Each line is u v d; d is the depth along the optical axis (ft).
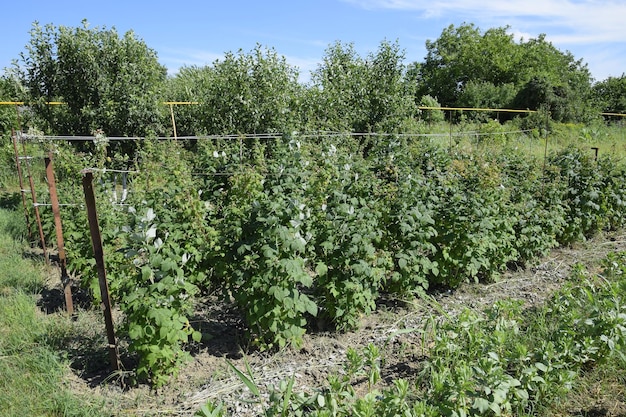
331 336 16.72
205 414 9.77
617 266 18.89
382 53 45.09
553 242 25.49
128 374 13.94
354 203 17.25
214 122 40.06
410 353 15.29
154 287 12.84
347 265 15.89
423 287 19.11
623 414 12.20
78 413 12.14
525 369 11.90
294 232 14.94
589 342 13.07
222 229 17.19
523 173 27.37
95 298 17.94
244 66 39.06
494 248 20.77
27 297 18.80
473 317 14.35
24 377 13.42
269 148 35.60
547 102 100.42
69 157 31.04
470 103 120.06
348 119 41.57
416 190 19.76
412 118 47.09
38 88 41.16
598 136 78.95
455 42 162.20
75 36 40.81
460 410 10.76
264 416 10.87
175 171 19.12
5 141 47.91
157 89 43.47
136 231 13.39
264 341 15.64
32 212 27.76
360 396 12.98
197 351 15.64
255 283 14.38
